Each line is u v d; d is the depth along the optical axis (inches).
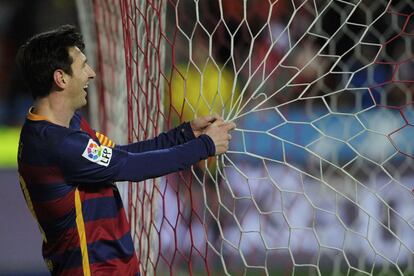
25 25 1439.5
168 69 1010.7
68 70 478.3
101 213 493.0
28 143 478.9
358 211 943.0
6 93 1384.1
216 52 1022.4
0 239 1024.2
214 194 920.3
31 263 1023.6
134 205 649.6
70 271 490.6
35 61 475.8
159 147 520.7
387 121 1002.7
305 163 1007.6
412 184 960.9
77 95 486.6
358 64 1092.5
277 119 999.6
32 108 490.9
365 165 987.9
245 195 943.0
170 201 918.4
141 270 632.4
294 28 1038.4
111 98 784.3
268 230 964.6
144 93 604.4
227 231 946.1
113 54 739.4
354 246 938.1
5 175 1045.2
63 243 489.7
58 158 472.4
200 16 1033.5
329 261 965.8
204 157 487.5
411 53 1095.0
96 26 798.5
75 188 484.4
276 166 972.6
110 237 494.3
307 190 981.2
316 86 1028.5
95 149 475.5
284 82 1007.6
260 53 1003.3
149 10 587.5
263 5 1021.2
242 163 941.8
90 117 960.9
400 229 908.6
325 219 967.0
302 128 1016.9
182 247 922.7
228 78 994.7
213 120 520.7
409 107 990.4
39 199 483.8
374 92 1089.4
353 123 1030.4
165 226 900.6
